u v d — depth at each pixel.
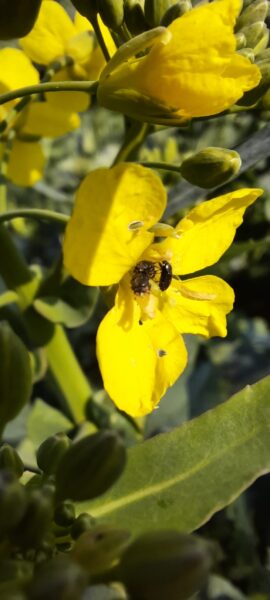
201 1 0.05
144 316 0.05
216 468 0.05
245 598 0.08
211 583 0.08
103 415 0.07
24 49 0.06
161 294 0.05
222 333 0.05
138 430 0.07
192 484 0.05
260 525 0.09
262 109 0.05
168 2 0.05
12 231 0.10
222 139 0.09
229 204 0.05
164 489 0.05
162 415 0.07
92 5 0.05
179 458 0.05
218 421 0.05
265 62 0.05
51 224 0.11
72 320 0.06
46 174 0.11
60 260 0.06
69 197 0.09
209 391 0.09
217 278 0.05
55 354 0.06
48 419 0.07
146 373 0.05
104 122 0.11
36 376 0.06
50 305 0.06
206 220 0.05
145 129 0.05
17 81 0.06
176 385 0.07
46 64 0.06
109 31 0.05
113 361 0.05
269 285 0.13
